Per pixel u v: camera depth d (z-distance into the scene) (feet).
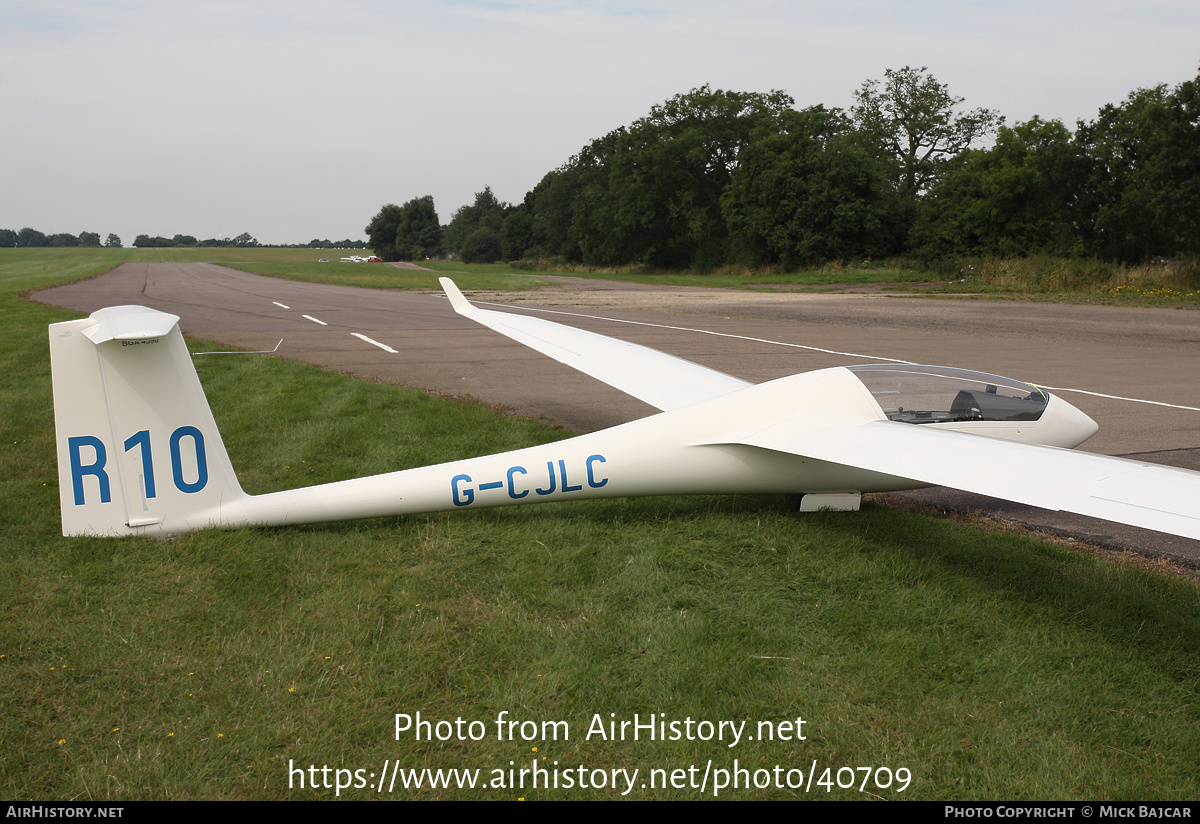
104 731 10.68
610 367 27.86
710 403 18.98
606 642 13.14
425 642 13.03
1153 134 122.93
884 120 240.32
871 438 17.11
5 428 26.89
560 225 326.85
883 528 18.65
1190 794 9.92
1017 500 13.30
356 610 13.92
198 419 15.78
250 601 14.07
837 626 13.84
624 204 240.73
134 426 15.33
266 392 34.19
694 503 20.21
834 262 182.29
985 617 14.29
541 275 209.46
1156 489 12.66
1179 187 120.47
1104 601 15.02
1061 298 104.99
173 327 14.71
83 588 14.21
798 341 58.90
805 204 185.57
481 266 342.85
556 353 29.84
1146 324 72.13
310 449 24.95
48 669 11.99
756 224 194.80
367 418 29.32
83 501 15.35
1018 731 11.11
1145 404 35.53
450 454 24.67
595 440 18.15
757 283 151.53
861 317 79.36
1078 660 12.92
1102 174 148.77
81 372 14.82
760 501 20.53
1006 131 161.07
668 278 171.42
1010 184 155.12
